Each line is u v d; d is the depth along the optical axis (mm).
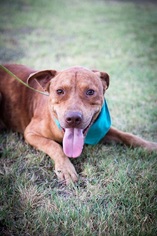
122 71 1491
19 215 643
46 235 595
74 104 730
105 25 2344
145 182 729
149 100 1216
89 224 613
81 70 792
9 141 929
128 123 1048
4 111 1011
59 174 757
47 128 866
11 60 1590
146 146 897
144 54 1739
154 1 3469
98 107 791
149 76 1430
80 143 732
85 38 2029
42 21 2398
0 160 840
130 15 2691
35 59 1615
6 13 2555
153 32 2166
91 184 738
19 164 813
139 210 645
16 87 1004
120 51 1786
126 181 737
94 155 851
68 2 3156
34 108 950
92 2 3246
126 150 886
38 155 849
